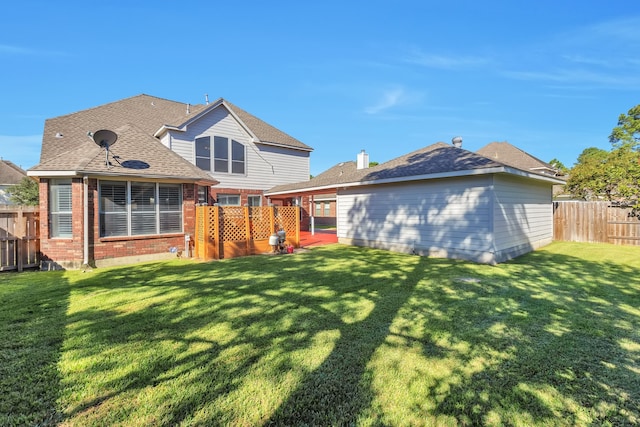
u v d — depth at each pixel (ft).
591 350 11.89
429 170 33.55
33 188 64.69
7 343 12.46
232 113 57.98
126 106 60.70
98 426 7.81
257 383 9.64
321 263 30.30
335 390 9.31
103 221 31.07
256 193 62.18
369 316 15.34
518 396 9.12
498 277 23.84
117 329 13.85
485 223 30.17
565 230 46.29
